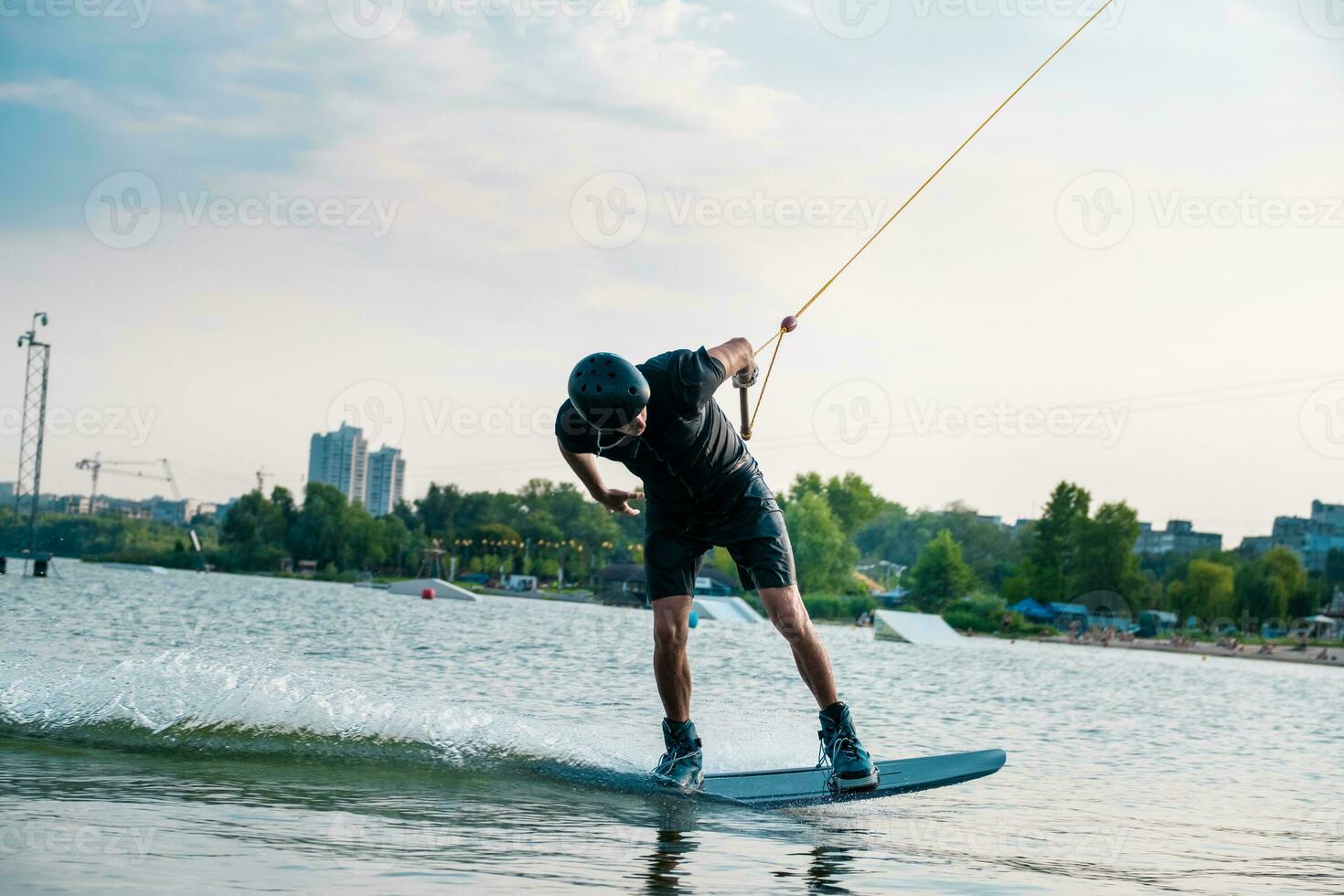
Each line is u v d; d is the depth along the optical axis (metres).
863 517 155.62
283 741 6.58
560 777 6.34
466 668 15.41
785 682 17.16
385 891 3.45
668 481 6.74
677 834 4.94
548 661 17.97
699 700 13.10
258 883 3.44
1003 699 17.64
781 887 3.97
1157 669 40.75
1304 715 18.75
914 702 15.37
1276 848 5.75
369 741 6.83
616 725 9.47
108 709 7.00
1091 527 120.56
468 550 185.38
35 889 3.19
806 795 6.55
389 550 168.00
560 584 166.12
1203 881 4.70
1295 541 166.12
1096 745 11.25
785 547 7.07
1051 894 4.20
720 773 7.02
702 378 6.43
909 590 131.00
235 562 158.75
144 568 136.25
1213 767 9.90
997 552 187.88
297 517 163.62
